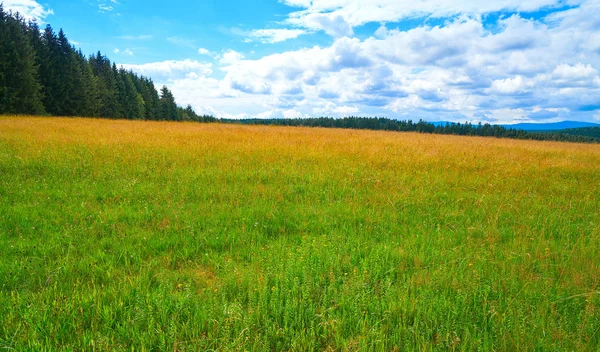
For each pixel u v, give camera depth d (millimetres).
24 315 2783
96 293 3219
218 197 6785
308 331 2799
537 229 5418
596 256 4234
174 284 3600
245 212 5801
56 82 46500
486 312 3078
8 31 37719
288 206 6320
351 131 26875
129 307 3068
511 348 2619
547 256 4297
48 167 8297
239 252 4340
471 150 14406
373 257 4121
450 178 8773
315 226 5375
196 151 11031
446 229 5414
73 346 2557
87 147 10883
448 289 3459
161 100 99125
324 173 8812
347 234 5082
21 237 4473
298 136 17578
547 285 3527
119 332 2744
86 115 51562
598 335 2805
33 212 5398
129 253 4195
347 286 3410
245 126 27109
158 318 2926
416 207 6520
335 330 2816
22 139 11867
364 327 2785
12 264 3670
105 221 5164
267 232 5180
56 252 4145
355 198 6848
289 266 3682
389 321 2916
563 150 17047
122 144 11750
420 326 2936
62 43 49719
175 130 18578
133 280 3535
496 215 5746
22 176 7566
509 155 13305
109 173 8086
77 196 6445
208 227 5137
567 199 7414
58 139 12250
